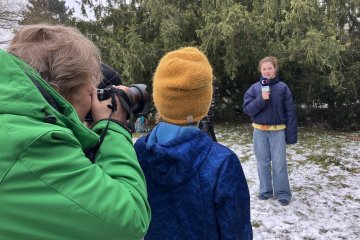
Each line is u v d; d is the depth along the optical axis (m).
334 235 3.85
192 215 1.43
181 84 1.42
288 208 4.42
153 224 1.48
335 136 8.11
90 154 1.14
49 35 1.14
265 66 4.35
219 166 1.43
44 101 0.98
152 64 9.12
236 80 9.74
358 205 4.52
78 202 0.94
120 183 1.05
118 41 9.79
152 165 1.43
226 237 1.42
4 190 0.88
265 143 4.52
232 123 9.97
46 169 0.92
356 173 5.64
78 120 1.07
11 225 0.90
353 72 8.27
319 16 7.85
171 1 9.41
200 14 9.19
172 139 1.43
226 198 1.41
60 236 0.94
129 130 1.25
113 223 0.98
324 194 4.84
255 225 4.07
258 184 5.21
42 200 0.91
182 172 1.40
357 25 8.67
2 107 0.92
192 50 1.55
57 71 1.10
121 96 1.27
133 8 9.90
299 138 7.93
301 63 7.97
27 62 1.09
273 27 8.19
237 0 8.94
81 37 1.19
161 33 8.77
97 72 1.21
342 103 8.96
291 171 5.75
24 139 0.90
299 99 9.26
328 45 7.34
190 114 1.47
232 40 7.98
